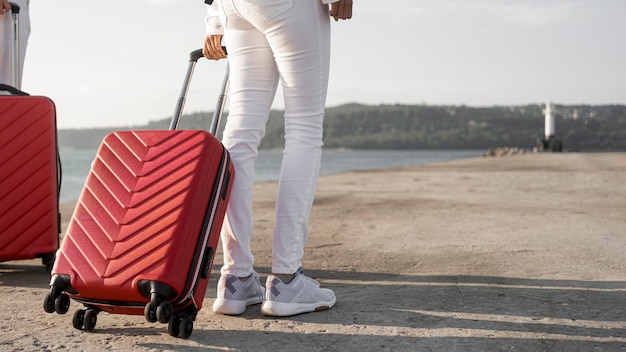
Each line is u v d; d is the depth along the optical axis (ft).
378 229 14.84
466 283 8.82
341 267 10.28
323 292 7.34
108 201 6.13
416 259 10.88
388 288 8.61
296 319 6.93
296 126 7.07
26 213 9.53
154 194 6.03
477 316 7.04
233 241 7.09
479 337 6.27
